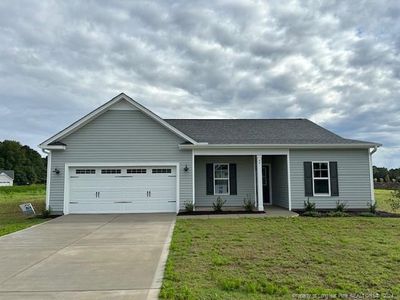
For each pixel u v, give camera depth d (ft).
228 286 16.46
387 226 35.86
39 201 81.35
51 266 21.18
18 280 18.28
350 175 51.52
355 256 22.52
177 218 43.65
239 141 52.37
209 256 22.75
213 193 56.70
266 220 40.75
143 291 16.35
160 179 50.06
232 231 32.78
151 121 50.47
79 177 49.32
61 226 37.93
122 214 47.73
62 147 48.44
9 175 254.88
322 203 50.96
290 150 51.60
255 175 56.95
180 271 19.31
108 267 20.80
